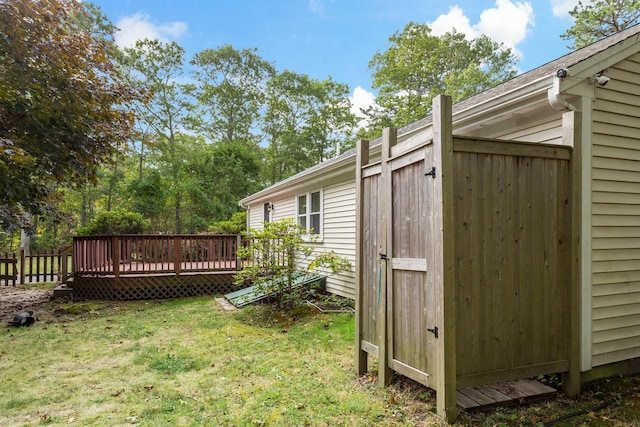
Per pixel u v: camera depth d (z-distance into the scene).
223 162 27.48
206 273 9.43
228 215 26.64
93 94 7.26
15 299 9.24
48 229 23.92
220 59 30.94
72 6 7.44
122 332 5.92
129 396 3.54
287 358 4.58
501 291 3.10
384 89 28.66
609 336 3.70
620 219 3.79
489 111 4.28
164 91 28.41
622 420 2.98
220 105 31.53
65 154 7.31
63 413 3.21
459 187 2.99
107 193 28.41
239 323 6.43
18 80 6.48
